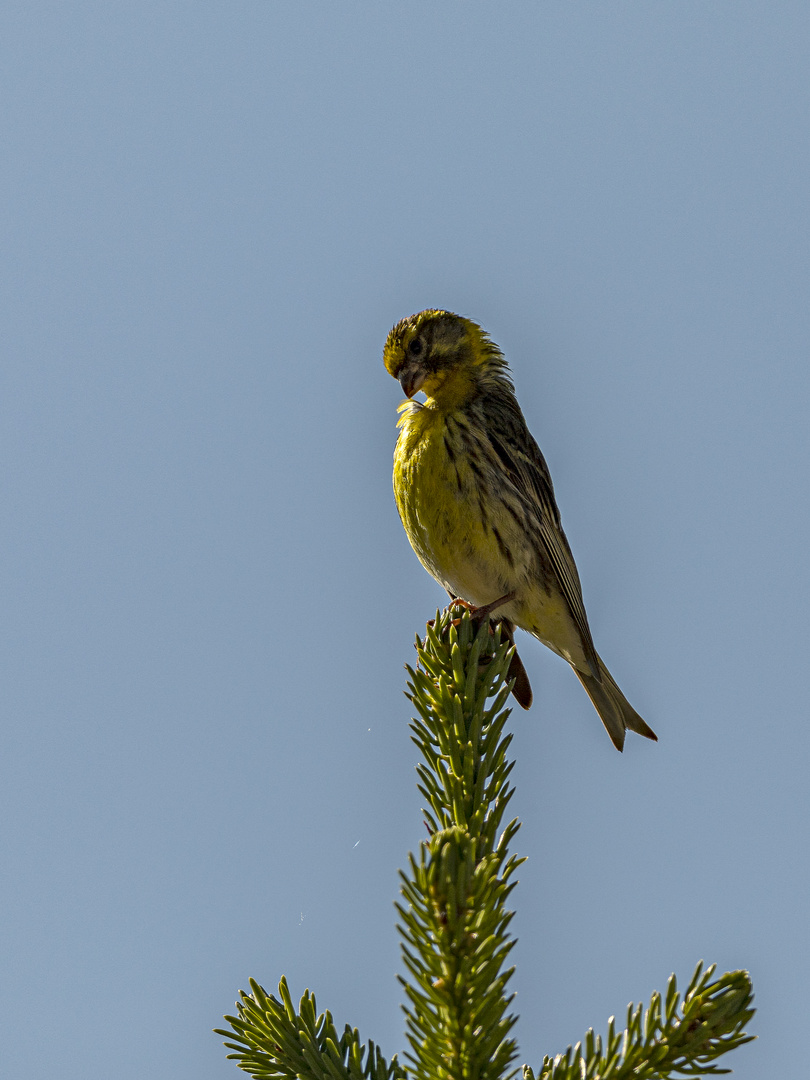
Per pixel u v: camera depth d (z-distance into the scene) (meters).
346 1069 5.60
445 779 6.55
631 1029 4.97
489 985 4.79
